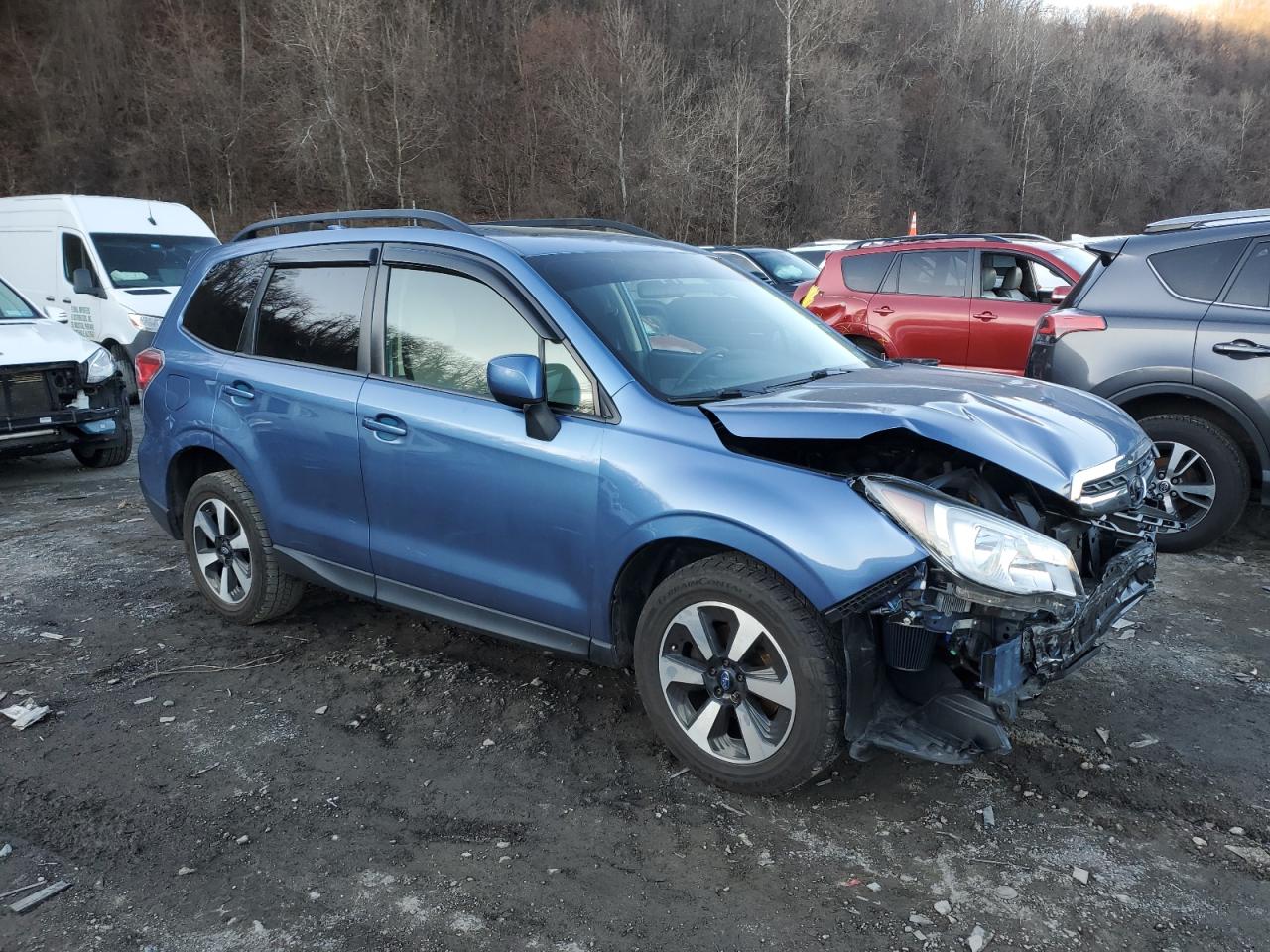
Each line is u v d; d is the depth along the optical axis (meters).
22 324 8.12
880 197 53.19
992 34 70.56
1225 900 2.54
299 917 2.53
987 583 2.63
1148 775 3.14
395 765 3.30
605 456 3.13
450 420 3.51
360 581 3.98
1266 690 3.75
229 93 50.06
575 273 3.56
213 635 4.48
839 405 3.00
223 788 3.17
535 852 2.79
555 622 3.38
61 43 53.06
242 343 4.38
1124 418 3.54
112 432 8.27
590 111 46.16
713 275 4.12
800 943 2.40
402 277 3.82
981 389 3.45
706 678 3.03
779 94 51.31
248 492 4.38
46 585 5.20
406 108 48.25
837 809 2.98
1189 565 5.30
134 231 13.11
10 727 3.61
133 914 2.55
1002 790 3.07
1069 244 8.52
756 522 2.79
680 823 2.92
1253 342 5.12
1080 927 2.44
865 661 2.80
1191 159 72.06
